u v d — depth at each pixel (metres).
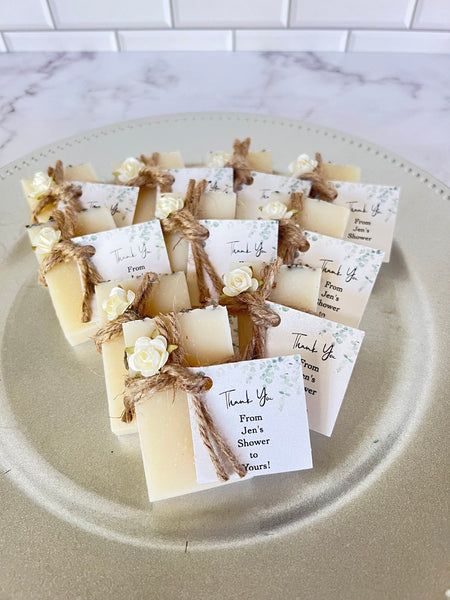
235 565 0.20
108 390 0.24
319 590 0.19
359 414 0.25
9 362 0.27
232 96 0.46
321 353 0.23
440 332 0.27
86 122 0.43
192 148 0.38
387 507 0.21
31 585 0.19
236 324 0.26
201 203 0.29
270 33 0.49
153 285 0.25
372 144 0.38
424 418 0.24
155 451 0.21
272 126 0.40
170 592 0.19
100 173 0.36
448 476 0.22
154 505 0.22
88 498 0.22
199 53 0.51
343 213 0.29
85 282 0.26
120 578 0.20
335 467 0.23
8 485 0.22
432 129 0.42
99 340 0.24
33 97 0.46
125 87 0.47
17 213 0.34
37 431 0.24
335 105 0.45
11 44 0.50
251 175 0.32
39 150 0.38
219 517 0.21
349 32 0.49
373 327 0.28
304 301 0.25
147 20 0.48
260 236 0.27
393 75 0.48
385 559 0.20
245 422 0.21
